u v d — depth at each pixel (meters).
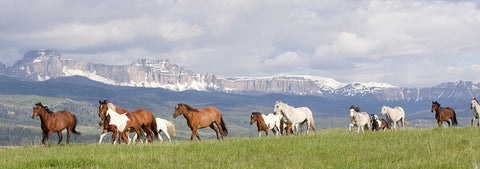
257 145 18.11
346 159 14.27
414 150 15.72
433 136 19.42
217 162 14.91
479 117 32.16
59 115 27.25
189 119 27.33
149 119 28.58
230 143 19.39
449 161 12.51
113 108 25.02
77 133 28.53
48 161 15.03
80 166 14.68
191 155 16.31
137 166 14.16
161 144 21.75
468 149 14.83
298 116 31.02
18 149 22.77
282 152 16.70
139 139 27.67
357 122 31.42
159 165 14.23
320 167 12.98
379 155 14.79
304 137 21.52
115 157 16.02
